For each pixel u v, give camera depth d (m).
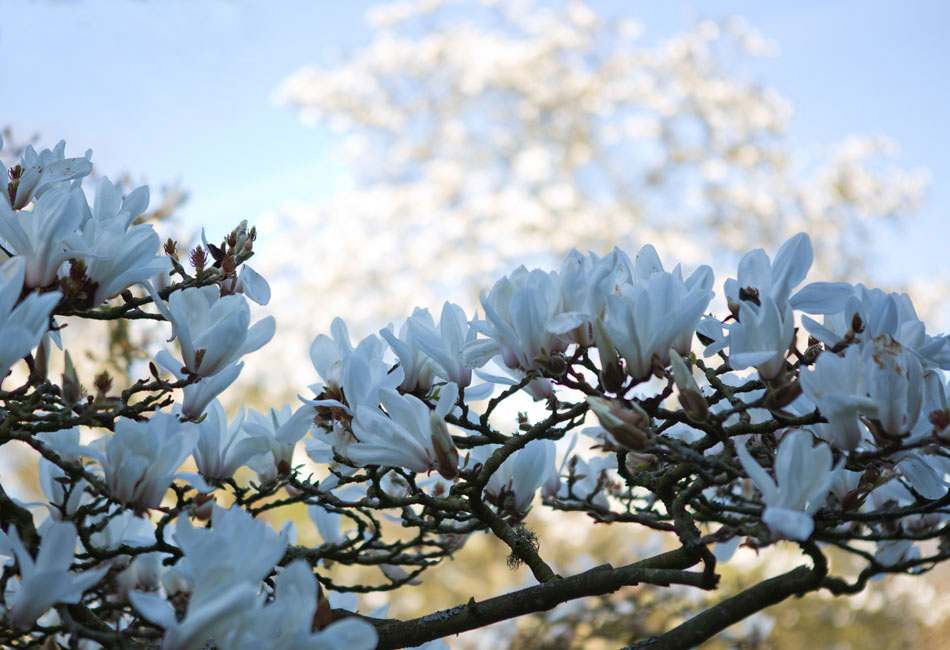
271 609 0.97
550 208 11.26
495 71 11.90
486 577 4.66
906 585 4.97
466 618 1.21
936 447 1.14
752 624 2.77
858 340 1.17
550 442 1.49
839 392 1.08
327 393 1.29
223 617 0.96
